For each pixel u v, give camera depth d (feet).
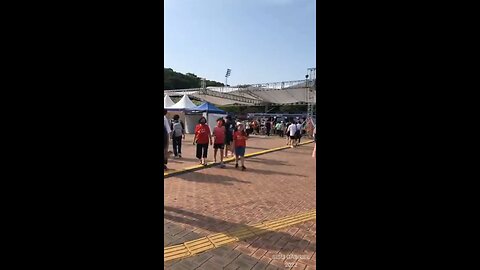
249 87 118.42
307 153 50.26
